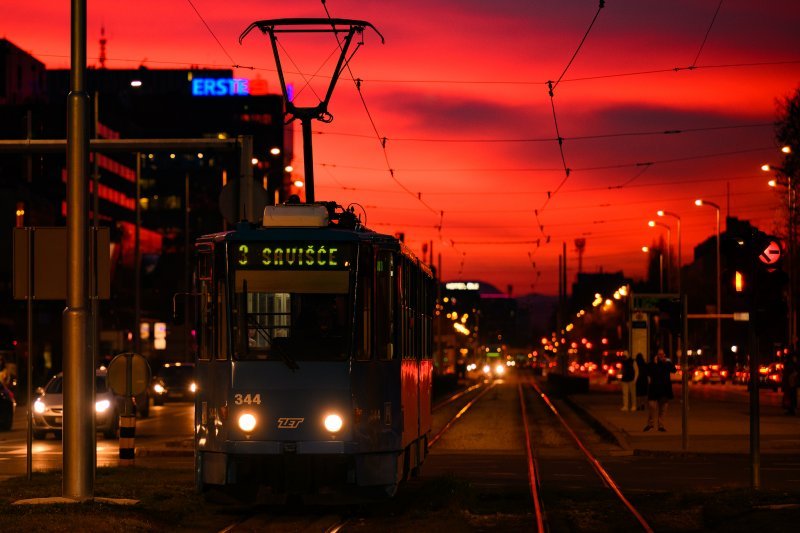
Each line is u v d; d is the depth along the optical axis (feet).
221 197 110.42
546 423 180.75
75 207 65.72
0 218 325.62
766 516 60.75
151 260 426.51
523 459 112.06
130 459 92.84
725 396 287.48
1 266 321.52
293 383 65.98
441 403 261.03
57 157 401.49
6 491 72.95
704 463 106.83
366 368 66.90
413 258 78.07
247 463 65.82
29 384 79.25
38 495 70.44
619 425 154.10
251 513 68.80
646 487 85.40
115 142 111.34
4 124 441.27
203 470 66.74
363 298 67.26
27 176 380.17
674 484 87.71
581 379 299.79
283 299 67.00
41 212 352.08
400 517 67.15
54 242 70.28
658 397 142.31
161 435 148.15
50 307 339.16
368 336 67.26
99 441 137.08
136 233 247.50
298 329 66.74
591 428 167.22
